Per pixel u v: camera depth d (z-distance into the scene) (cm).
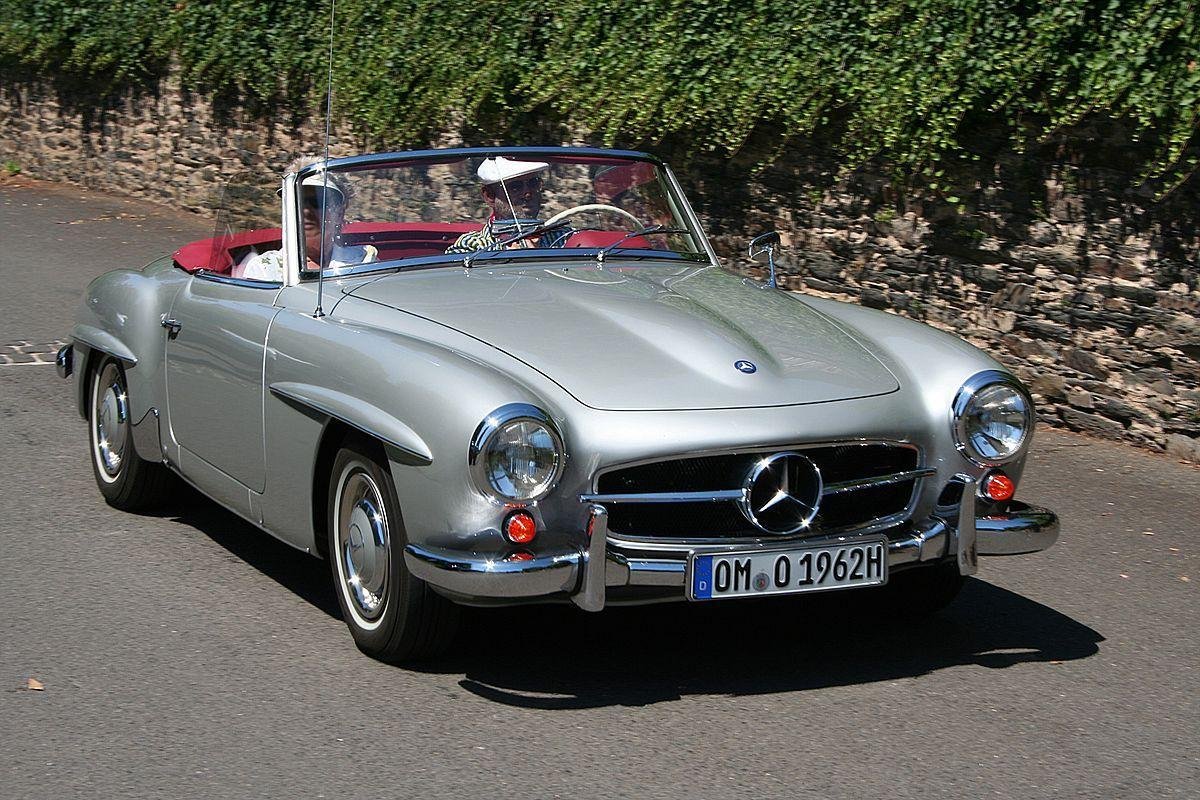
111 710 428
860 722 432
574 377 439
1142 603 559
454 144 1394
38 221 1616
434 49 1398
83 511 640
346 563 478
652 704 441
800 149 1034
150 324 603
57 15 1834
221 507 655
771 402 441
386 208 555
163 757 397
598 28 1212
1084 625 531
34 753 398
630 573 420
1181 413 796
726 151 1091
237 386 526
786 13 1034
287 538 507
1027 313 877
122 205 1755
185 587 541
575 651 485
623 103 1159
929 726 430
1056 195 849
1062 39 834
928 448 468
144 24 1725
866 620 529
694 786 384
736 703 443
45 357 962
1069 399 854
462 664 470
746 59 1061
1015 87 857
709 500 429
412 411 425
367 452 452
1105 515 687
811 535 446
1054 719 439
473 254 556
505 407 409
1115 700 456
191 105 1691
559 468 413
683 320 482
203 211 1702
